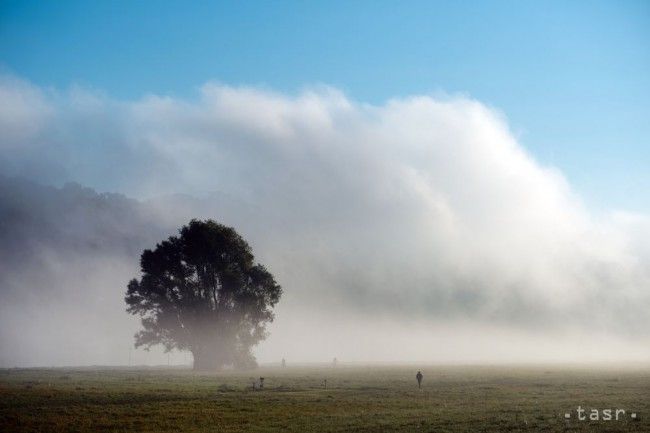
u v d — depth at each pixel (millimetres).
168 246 108125
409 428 35188
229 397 53656
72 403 48156
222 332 108625
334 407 46688
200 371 108562
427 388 65625
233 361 111312
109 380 77625
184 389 61250
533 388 64562
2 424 37594
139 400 50594
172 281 108000
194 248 107250
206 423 38594
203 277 109250
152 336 107562
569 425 35562
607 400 49844
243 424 38094
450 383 74188
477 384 71812
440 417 39844
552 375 94188
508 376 90812
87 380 77375
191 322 107188
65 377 84125
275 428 36219
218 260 108125
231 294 109438
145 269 107875
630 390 60406
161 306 107188
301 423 38062
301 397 54344
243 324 111688
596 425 35688
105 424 37906
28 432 35156
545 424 36125
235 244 110750
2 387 60562
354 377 90250
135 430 36031
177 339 108125
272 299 112250
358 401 50906
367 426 36219
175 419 40281
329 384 72312
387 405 47875
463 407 45875
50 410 43781
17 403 47312
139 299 108250
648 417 38719
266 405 47812
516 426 35406
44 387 61469
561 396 54125
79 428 36500
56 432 35188
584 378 83812
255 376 91312
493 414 41094
